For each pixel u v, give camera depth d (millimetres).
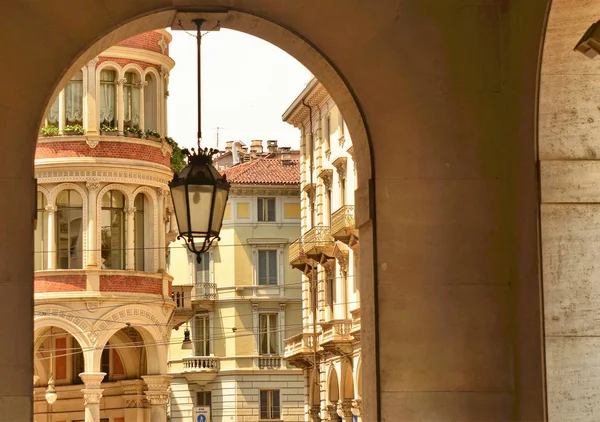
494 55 9867
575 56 8977
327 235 49375
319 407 55594
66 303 41688
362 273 10141
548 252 9016
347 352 47594
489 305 9703
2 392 9172
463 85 9852
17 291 9289
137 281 42656
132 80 43250
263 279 71938
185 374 71625
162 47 44000
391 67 9906
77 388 47438
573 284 9016
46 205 41750
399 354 9648
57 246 41938
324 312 51125
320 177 51906
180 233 10742
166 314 43938
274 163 73562
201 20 10016
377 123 9891
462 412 9609
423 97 9867
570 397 8922
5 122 9414
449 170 9812
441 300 9711
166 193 44062
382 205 9805
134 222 42938
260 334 71500
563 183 9055
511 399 9633
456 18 9891
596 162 9078
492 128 9836
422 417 9594
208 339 71688
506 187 9797
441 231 9766
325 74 10203
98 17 9656
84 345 41625
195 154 10844
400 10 9922
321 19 9930
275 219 72188
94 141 41969
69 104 42312
